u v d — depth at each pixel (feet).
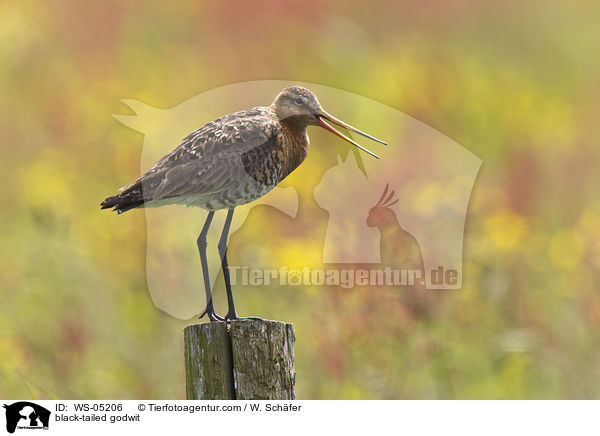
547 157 65.77
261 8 73.56
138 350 42.73
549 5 80.43
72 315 43.91
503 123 67.10
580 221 55.31
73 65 72.23
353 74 66.03
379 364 40.22
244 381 27.48
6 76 70.79
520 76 75.00
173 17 74.54
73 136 63.05
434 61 72.13
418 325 40.32
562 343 43.32
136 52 71.51
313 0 74.18
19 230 51.83
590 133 69.31
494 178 62.34
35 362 42.34
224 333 27.73
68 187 52.60
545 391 40.73
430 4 79.36
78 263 45.73
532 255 47.09
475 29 78.54
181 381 41.60
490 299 43.11
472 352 40.96
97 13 75.25
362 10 76.54
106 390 41.27
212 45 69.82
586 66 77.56
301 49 67.82
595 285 45.52
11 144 65.67
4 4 75.87
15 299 44.42
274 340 27.68
